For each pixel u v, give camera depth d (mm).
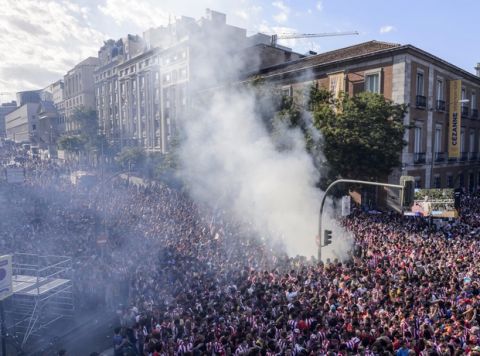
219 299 12953
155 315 12477
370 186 30359
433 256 16906
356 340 9695
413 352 8719
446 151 39344
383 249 18234
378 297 12547
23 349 13836
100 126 78875
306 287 13352
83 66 87250
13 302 14648
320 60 38188
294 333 10125
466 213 27484
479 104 46562
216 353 9680
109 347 13992
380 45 34688
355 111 25938
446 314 11578
